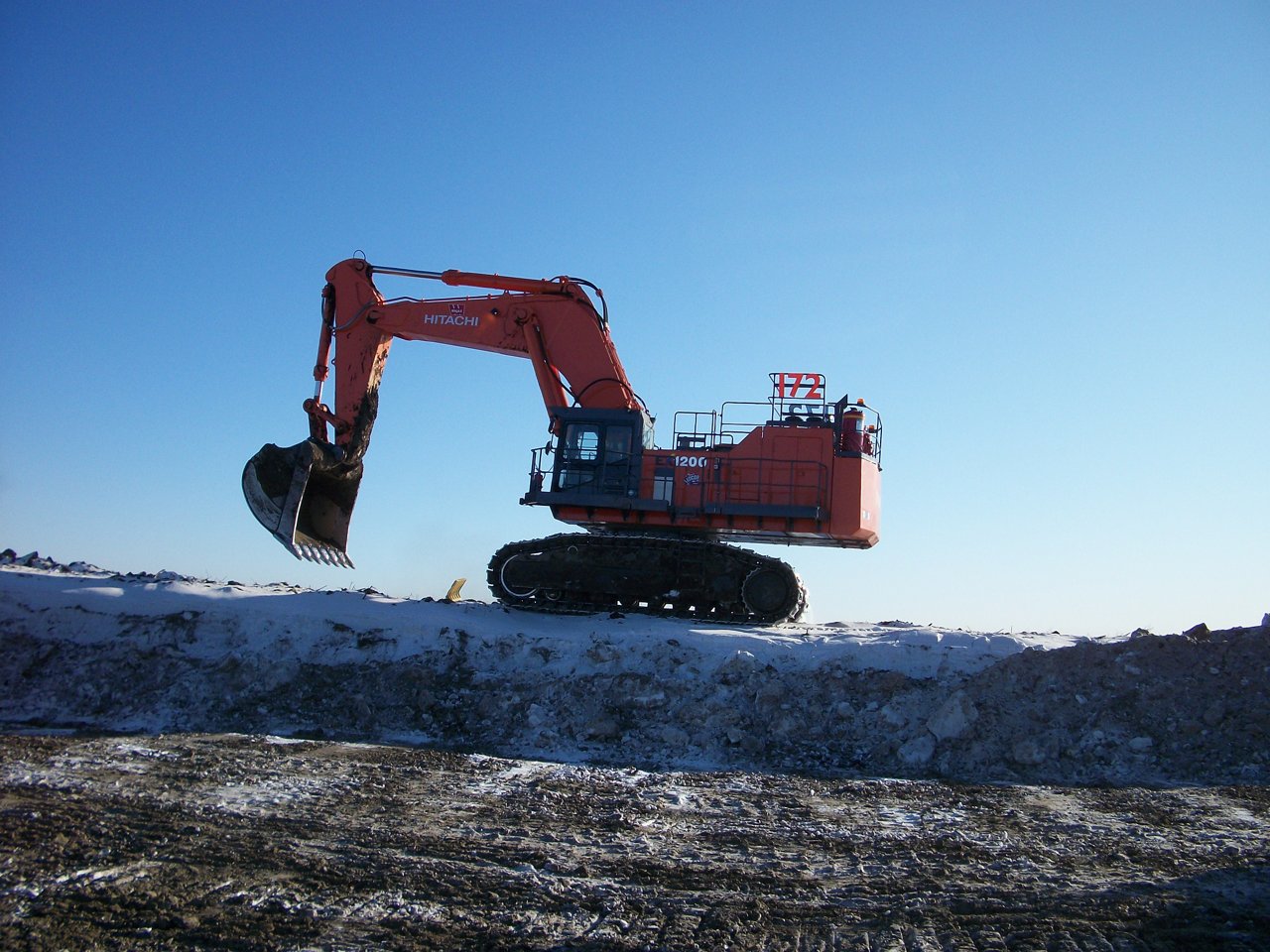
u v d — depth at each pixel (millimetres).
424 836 10562
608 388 21094
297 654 17375
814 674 16297
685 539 20188
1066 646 16984
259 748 14156
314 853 9922
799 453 20172
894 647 16703
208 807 11203
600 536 19766
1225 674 15375
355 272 22047
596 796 12453
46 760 12891
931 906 8914
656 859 10102
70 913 8312
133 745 13977
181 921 8219
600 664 16781
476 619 18375
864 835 11102
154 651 17359
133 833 10258
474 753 14844
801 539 20875
